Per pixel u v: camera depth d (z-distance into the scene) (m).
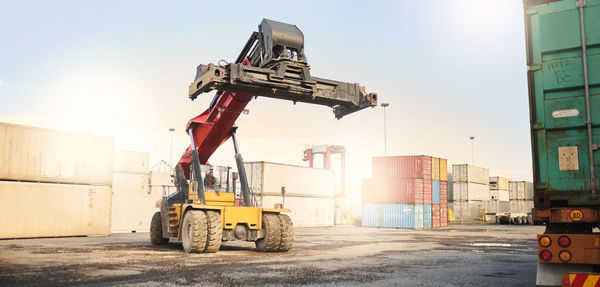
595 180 6.40
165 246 15.54
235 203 14.75
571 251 6.34
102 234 21.47
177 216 14.33
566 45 6.72
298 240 20.31
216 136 13.83
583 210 6.32
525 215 50.53
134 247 14.98
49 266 9.83
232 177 14.66
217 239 13.18
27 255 12.11
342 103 11.05
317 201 38.34
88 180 21.19
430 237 23.81
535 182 6.71
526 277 9.07
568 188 6.55
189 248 13.04
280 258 12.09
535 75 6.90
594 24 6.59
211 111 13.41
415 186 39.19
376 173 41.69
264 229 14.06
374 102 10.80
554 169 6.66
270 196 33.31
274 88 10.18
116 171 32.94
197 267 9.98
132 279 8.19
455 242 19.77
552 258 6.43
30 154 19.34
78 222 20.66
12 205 18.62
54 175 20.00
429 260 12.15
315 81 10.47
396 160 40.91
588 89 6.53
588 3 6.65
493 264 11.36
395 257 12.84
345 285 7.84
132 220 25.23
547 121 6.75
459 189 54.59
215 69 9.70
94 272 8.98
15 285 7.39
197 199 13.59
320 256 12.78
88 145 21.34
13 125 18.92
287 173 35.16
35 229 19.23
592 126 6.52
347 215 44.56
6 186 18.53
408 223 38.97
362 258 12.39
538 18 6.95
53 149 20.11
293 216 35.47
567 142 6.64
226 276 8.69
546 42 6.84
